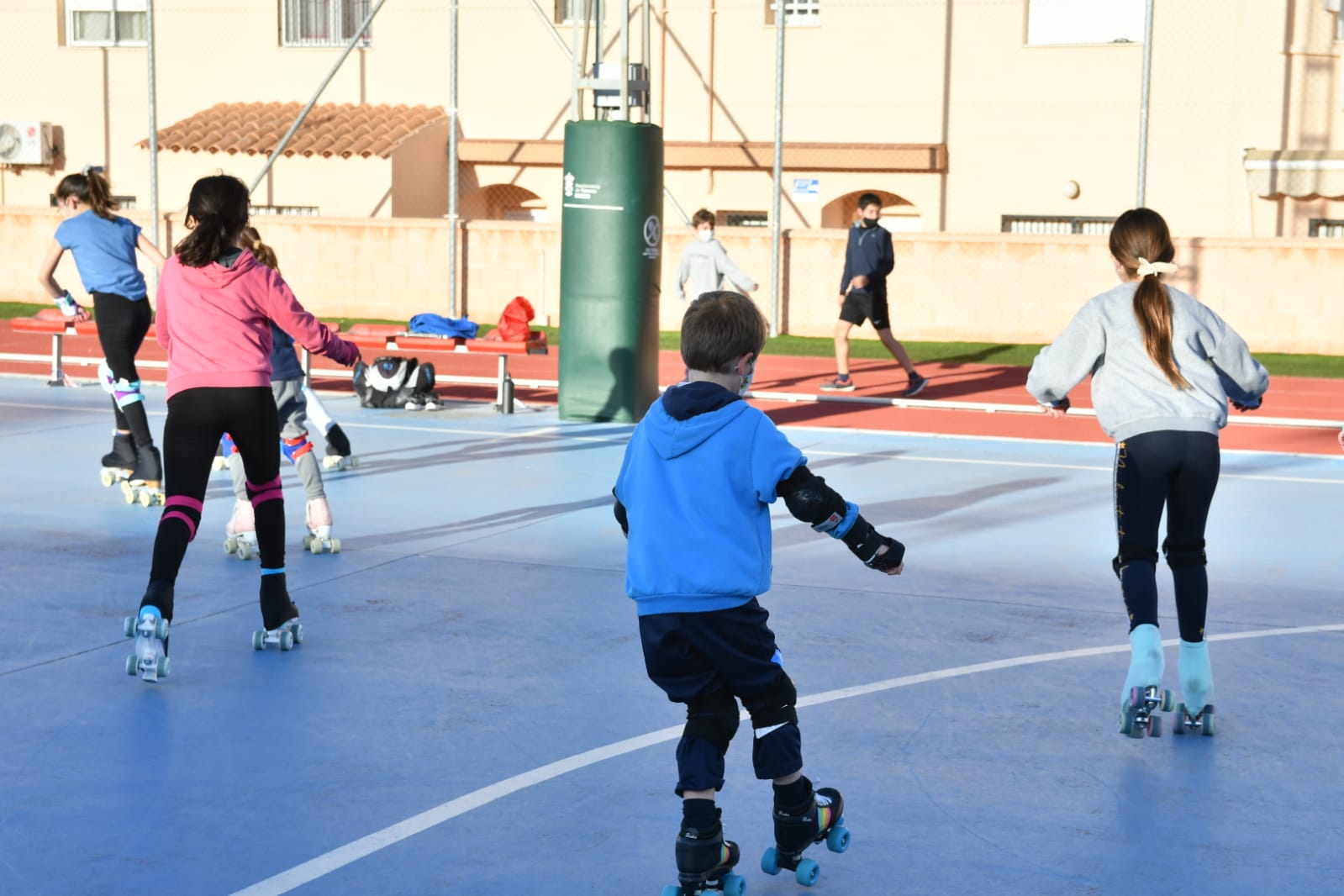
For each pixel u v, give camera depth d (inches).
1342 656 277.7
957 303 963.3
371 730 229.9
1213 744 229.5
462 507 416.5
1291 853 187.8
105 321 409.1
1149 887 177.3
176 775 209.8
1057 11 1033.5
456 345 621.6
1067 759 221.6
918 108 1064.2
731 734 175.5
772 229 971.9
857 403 679.1
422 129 1120.8
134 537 368.2
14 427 557.0
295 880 176.1
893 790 208.2
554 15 1131.3
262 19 1198.9
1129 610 231.5
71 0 1231.5
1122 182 1022.4
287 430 350.3
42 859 181.0
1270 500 444.8
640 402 600.4
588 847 187.2
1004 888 177.0
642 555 172.6
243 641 278.4
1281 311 903.1
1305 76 978.7
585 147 586.2
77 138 1233.4
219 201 262.1
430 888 174.7
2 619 291.4
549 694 248.4
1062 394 245.1
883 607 310.0
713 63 1103.6
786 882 179.9
